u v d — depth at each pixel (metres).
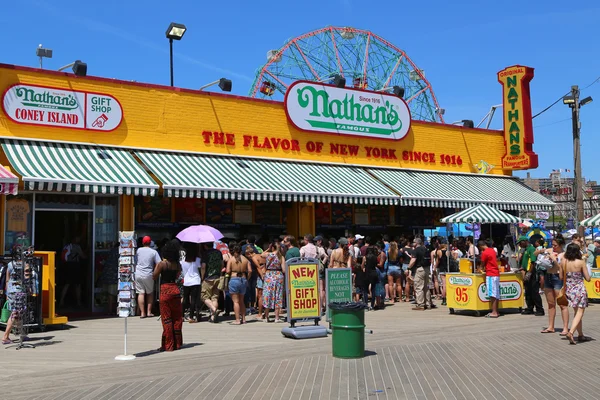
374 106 22.05
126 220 16.50
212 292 14.12
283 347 10.59
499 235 26.97
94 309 15.75
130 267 14.87
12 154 14.09
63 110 15.63
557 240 13.28
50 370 8.73
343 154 21.23
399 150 22.75
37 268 12.18
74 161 14.90
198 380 7.98
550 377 8.12
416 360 9.27
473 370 8.56
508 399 6.99
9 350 10.39
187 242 15.36
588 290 18.38
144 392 7.38
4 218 14.64
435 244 19.47
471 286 15.10
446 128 24.27
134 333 12.31
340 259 15.25
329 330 12.13
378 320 14.30
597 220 20.73
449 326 13.20
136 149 16.77
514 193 24.34
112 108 16.47
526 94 25.44
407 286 18.69
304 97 20.27
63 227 15.79
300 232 20.58
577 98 28.59
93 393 7.36
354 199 18.97
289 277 12.23
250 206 19.86
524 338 11.39
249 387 7.59
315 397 7.11
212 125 18.36
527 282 15.51
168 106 17.53
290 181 18.27
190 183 15.83
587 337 11.36
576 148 28.61
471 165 24.84
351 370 8.55
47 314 12.74
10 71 14.92
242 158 18.72
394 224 23.20
